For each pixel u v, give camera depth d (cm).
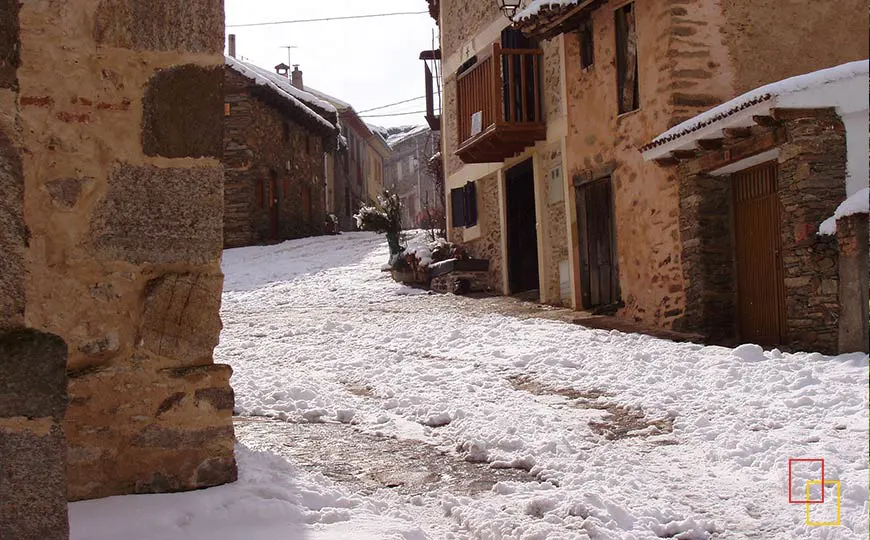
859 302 924
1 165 303
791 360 877
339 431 709
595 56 1436
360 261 2436
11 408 285
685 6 1250
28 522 286
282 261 2559
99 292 438
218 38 459
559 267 1588
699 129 1108
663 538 470
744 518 497
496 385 889
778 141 1023
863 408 682
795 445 604
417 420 757
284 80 3947
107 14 434
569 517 482
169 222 449
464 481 578
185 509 426
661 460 621
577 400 817
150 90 444
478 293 1842
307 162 3678
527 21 1437
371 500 496
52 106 422
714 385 815
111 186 437
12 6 309
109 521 405
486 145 1683
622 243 1371
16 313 302
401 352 1141
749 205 1164
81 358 436
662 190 1268
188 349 460
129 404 447
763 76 1274
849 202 942
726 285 1192
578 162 1495
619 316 1370
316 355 1147
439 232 2336
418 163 5866
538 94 1638
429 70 2309
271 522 428
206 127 456
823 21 1296
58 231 426
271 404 790
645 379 866
